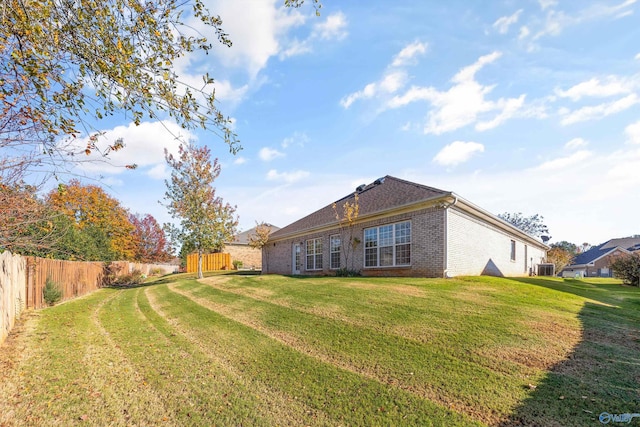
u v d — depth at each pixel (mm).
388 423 3820
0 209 4914
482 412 3916
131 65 3771
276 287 13203
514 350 5594
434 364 5230
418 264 13516
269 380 5078
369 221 15938
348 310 8492
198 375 5352
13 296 8195
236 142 4730
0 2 3150
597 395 4188
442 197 12445
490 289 10258
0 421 3910
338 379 4961
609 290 14484
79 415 4105
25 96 3771
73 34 3562
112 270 22391
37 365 5664
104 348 6773
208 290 14688
